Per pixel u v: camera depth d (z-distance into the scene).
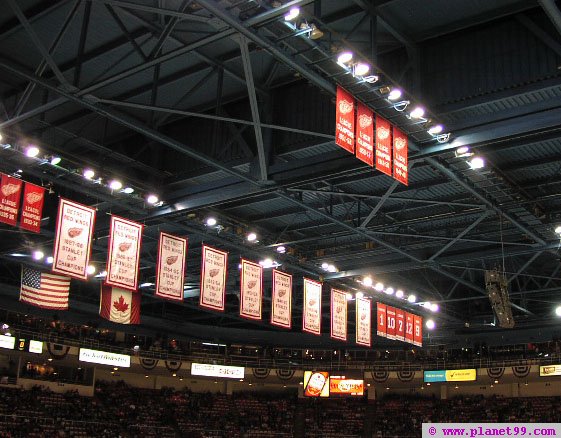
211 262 31.55
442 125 25.38
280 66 27.59
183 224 36.88
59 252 26.39
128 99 28.88
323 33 21.48
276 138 29.16
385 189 33.62
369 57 25.20
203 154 27.67
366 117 24.27
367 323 41.47
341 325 39.16
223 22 20.38
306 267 43.53
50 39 25.16
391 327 44.44
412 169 31.25
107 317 40.16
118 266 27.97
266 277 47.69
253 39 20.77
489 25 24.45
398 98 23.83
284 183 28.95
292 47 21.83
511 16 24.02
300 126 28.38
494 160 29.52
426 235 36.09
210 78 27.09
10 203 28.89
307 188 33.12
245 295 33.22
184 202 32.53
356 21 23.84
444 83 24.89
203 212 35.88
